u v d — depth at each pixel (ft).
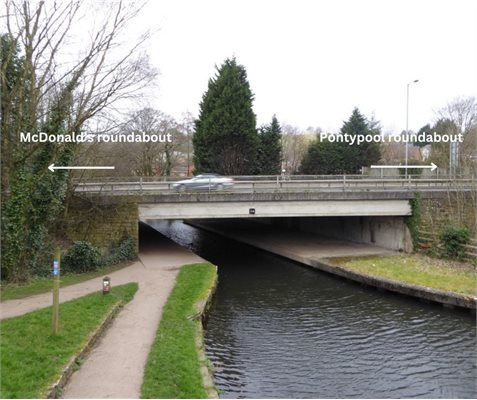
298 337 50.49
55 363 32.78
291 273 81.25
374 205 88.89
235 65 155.74
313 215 87.71
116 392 30.22
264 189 87.71
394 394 38.01
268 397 36.94
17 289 54.34
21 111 56.34
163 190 84.07
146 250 88.22
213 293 62.59
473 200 86.22
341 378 40.65
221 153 154.30
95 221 78.89
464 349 47.16
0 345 34.40
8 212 56.49
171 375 33.37
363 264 78.59
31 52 55.83
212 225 146.20
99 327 41.63
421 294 61.52
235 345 48.03
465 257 76.59
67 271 66.18
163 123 172.24
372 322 55.36
